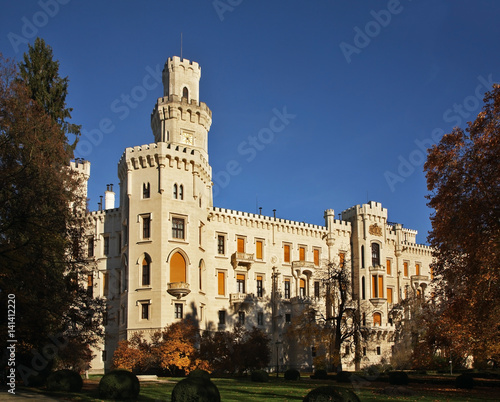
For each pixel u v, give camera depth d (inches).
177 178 2596.0
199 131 2891.2
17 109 1435.8
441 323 1589.6
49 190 1366.9
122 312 2573.8
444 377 2151.8
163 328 2399.1
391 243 3597.4
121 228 2778.1
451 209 1450.5
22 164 1387.8
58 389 1230.9
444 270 1536.7
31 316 1314.0
